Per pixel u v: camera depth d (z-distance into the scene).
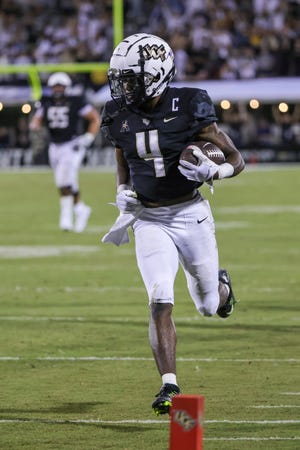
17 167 83.69
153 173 17.47
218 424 16.45
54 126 45.72
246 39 87.62
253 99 83.06
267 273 33.59
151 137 17.36
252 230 45.78
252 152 84.56
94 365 21.03
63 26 88.88
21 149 83.81
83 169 81.88
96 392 18.77
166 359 16.45
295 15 88.62
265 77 85.88
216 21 88.38
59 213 53.91
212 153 17.12
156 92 17.33
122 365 21.02
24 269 35.09
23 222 50.06
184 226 17.59
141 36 17.41
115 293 30.14
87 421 16.77
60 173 45.91
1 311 27.28
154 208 17.62
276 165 84.00
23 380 19.73
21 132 83.81
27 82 84.56
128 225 17.67
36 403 17.98
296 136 84.69
